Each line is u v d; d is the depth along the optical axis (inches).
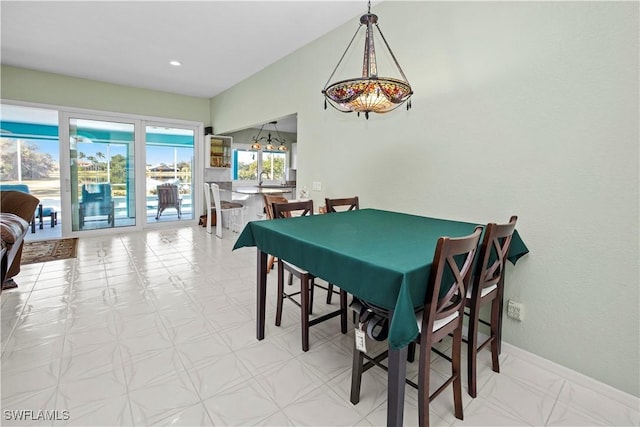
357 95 65.6
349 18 118.6
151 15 117.3
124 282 126.0
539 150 72.9
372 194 115.5
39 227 237.1
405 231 75.8
